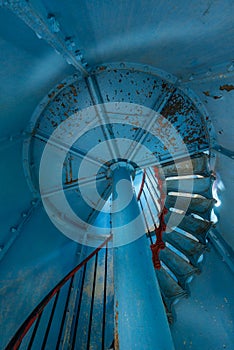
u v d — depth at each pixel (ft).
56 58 12.28
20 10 7.42
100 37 10.91
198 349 16.70
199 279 20.35
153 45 11.82
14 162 17.51
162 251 19.74
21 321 14.94
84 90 15.76
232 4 7.49
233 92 13.43
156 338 8.16
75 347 17.53
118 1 8.00
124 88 15.93
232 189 17.81
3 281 15.15
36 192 20.34
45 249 20.40
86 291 21.45
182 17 8.77
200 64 13.14
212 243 21.85
